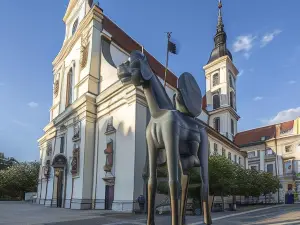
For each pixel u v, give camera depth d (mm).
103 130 24422
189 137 5977
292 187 51062
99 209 22391
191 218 15984
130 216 17047
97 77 27016
